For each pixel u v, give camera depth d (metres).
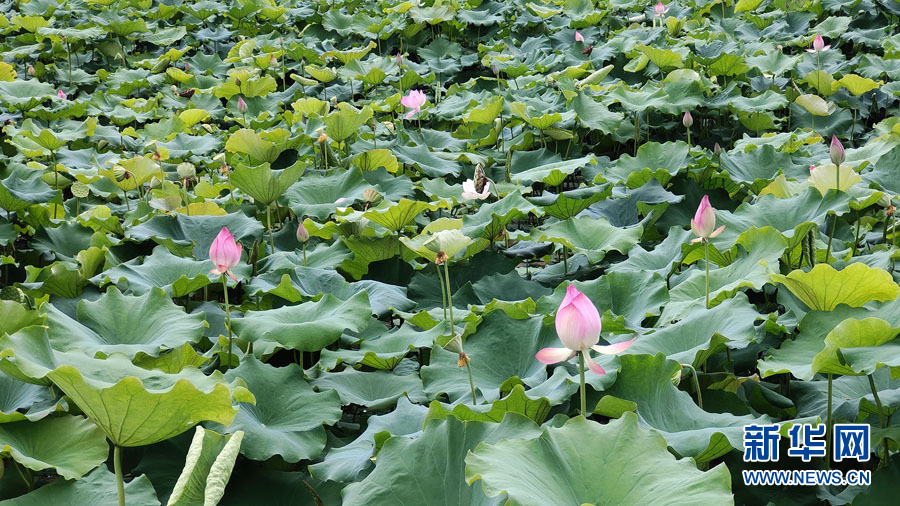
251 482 2.62
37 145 6.30
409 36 10.44
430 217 5.43
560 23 10.27
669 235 4.25
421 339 3.49
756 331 3.00
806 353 2.72
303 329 3.28
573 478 2.13
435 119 7.56
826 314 2.79
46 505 2.33
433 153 6.18
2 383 2.93
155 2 12.88
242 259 4.38
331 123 5.78
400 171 5.88
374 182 5.44
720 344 2.99
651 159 5.47
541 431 2.33
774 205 4.15
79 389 2.05
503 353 3.26
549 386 2.82
